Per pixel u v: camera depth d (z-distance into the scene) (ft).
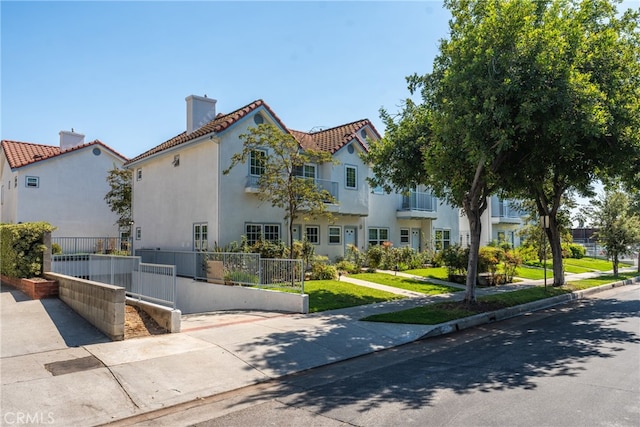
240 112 64.18
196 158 66.08
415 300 47.03
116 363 23.54
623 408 16.76
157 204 75.87
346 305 42.78
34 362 23.48
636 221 80.18
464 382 20.58
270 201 64.08
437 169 40.96
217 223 60.49
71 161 94.22
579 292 56.54
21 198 87.81
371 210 82.17
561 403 17.40
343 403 18.34
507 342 29.50
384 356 26.71
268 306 42.75
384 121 52.70
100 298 30.17
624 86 39.96
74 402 18.70
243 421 16.97
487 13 37.01
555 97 33.19
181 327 33.27
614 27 42.65
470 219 42.60
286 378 22.77
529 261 96.58
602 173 50.65
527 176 48.67
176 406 19.07
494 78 34.37
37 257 44.11
